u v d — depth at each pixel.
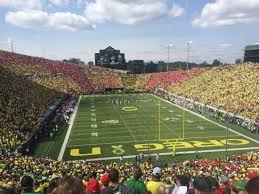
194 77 80.12
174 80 87.00
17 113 40.78
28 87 59.69
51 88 72.38
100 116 51.97
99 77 95.88
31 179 5.73
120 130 42.25
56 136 39.28
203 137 38.41
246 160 26.50
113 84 93.69
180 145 35.28
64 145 35.44
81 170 21.16
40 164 23.34
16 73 71.31
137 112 55.41
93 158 31.17
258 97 51.38
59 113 50.97
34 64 85.38
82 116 52.03
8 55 83.56
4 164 20.98
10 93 49.56
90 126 44.75
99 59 118.44
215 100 58.25
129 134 40.16
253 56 88.31
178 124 45.56
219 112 51.06
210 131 41.28
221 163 25.92
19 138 32.84
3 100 44.34
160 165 28.47
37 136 37.94
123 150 33.66
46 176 19.02
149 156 31.55
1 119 36.06
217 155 31.70
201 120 48.09
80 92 81.44
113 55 118.56
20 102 47.00
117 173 6.59
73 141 37.09
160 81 92.00
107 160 30.62
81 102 67.69
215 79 70.38
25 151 31.89
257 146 34.59
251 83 58.53
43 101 53.97
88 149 34.00
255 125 41.50
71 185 3.27
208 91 65.19
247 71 65.75
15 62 80.69
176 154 32.25
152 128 43.22
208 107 55.00
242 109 48.97
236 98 54.94
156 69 130.75
